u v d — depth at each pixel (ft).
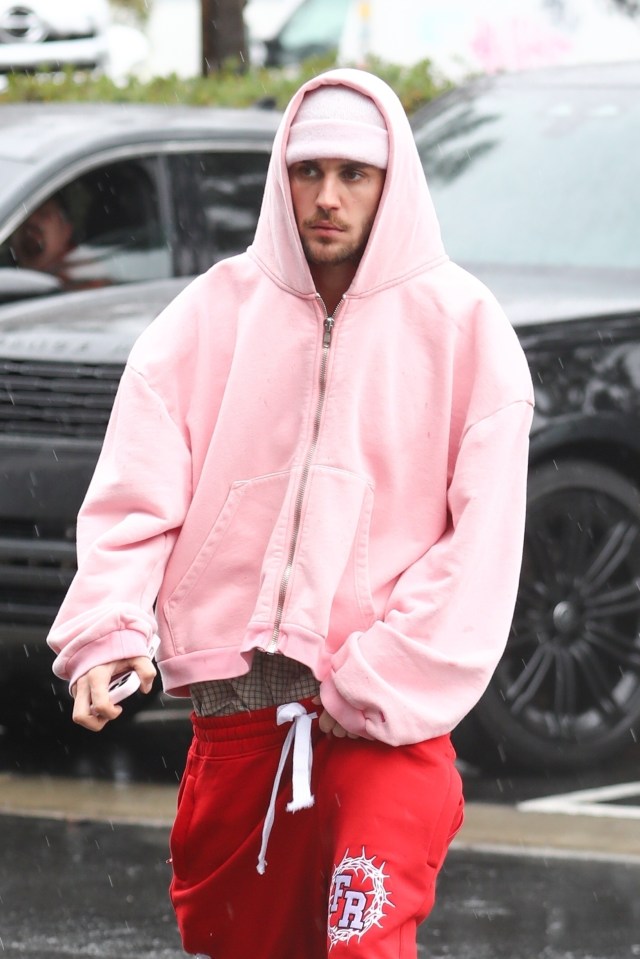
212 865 34.14
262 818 33.42
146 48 197.67
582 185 72.95
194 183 79.36
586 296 65.57
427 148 77.97
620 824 58.29
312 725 32.89
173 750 69.56
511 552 32.96
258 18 212.84
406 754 32.30
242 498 33.50
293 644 32.37
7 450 61.41
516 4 128.26
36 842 56.49
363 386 33.24
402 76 111.04
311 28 205.57
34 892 51.42
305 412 33.30
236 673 33.12
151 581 33.24
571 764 64.03
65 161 75.66
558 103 77.46
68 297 71.31
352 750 32.50
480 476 32.76
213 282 34.65
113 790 63.10
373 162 32.78
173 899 35.14
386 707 31.63
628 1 129.08
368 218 33.35
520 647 63.26
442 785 32.50
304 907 33.73
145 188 77.82
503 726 62.59
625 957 46.39
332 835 32.63
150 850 55.77
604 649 64.90
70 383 61.72
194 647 33.68
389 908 31.45
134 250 76.89
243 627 33.42
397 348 33.45
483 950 46.78
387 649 31.94
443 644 32.19
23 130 78.84
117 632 32.07
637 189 72.18
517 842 56.29
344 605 32.89
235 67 123.54
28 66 190.39
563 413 62.03
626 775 64.95
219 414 33.73
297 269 33.40
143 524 33.24
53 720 71.46
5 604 61.26
